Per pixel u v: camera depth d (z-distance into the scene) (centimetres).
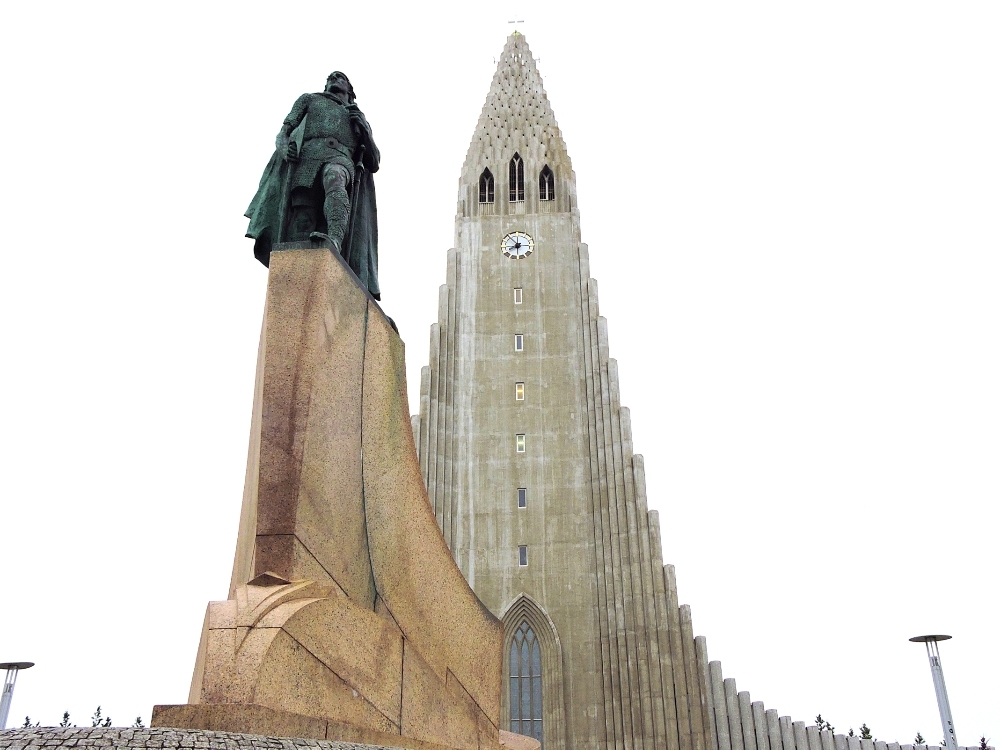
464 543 5122
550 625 4878
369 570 927
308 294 928
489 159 6281
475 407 5472
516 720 4744
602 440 5253
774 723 4659
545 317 5700
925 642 2830
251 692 636
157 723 604
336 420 916
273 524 813
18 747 484
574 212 6016
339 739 694
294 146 1094
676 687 4619
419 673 928
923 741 7069
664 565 4869
